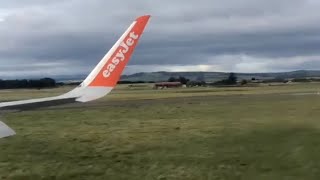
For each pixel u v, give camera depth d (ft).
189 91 350.84
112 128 81.61
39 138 67.26
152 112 120.47
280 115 54.80
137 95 272.10
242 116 73.46
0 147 58.34
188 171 42.04
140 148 56.49
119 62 49.98
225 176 38.40
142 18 50.03
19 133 73.46
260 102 108.58
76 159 49.93
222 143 49.26
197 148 52.70
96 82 49.60
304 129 45.03
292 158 38.06
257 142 44.24
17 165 46.60
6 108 47.09
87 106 154.40
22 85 625.41
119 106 151.12
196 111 117.60
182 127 79.10
